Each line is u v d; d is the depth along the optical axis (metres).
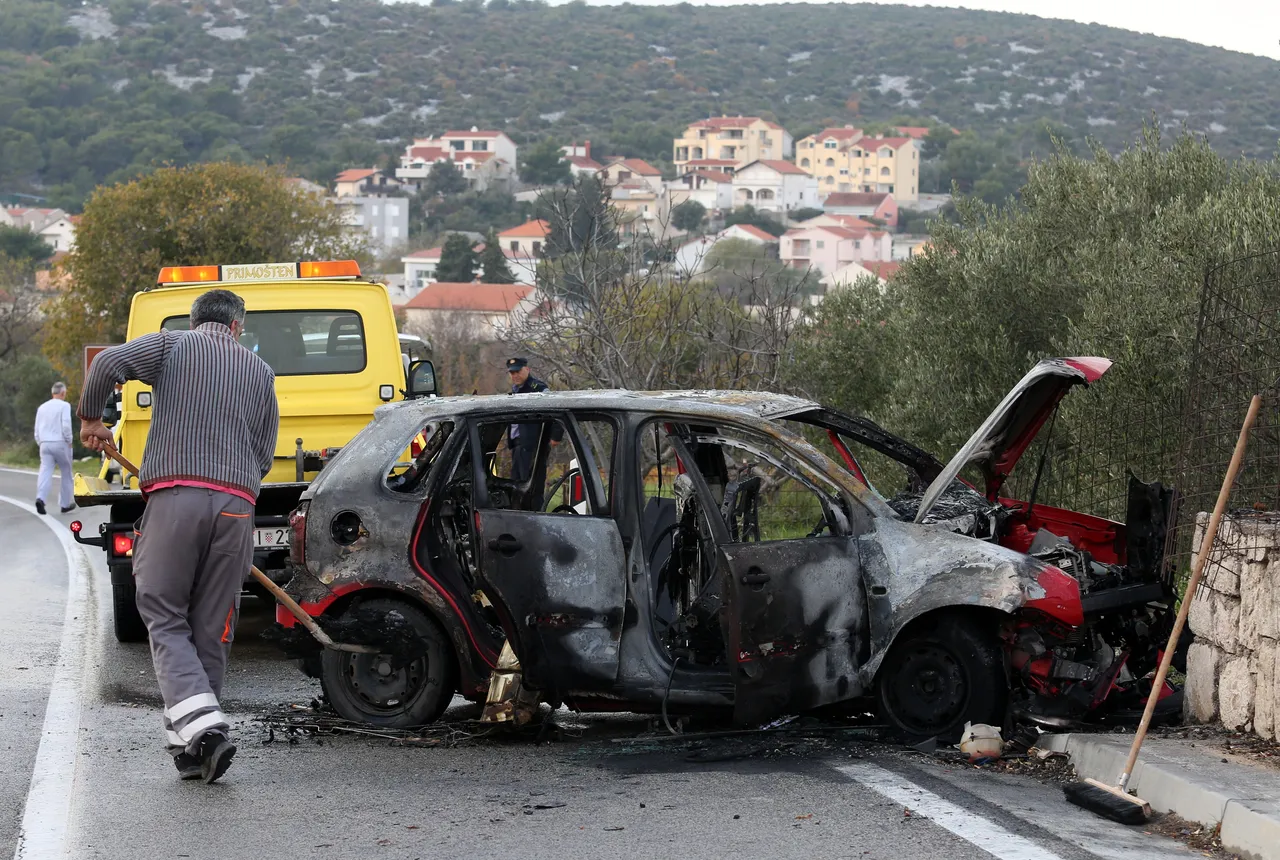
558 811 5.46
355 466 7.13
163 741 6.79
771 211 185.38
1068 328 10.80
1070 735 6.18
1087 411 9.45
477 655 6.91
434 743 6.70
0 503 22.70
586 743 6.70
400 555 6.93
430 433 7.50
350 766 6.27
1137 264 10.12
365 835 5.19
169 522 6.03
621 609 6.55
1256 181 10.13
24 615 11.03
